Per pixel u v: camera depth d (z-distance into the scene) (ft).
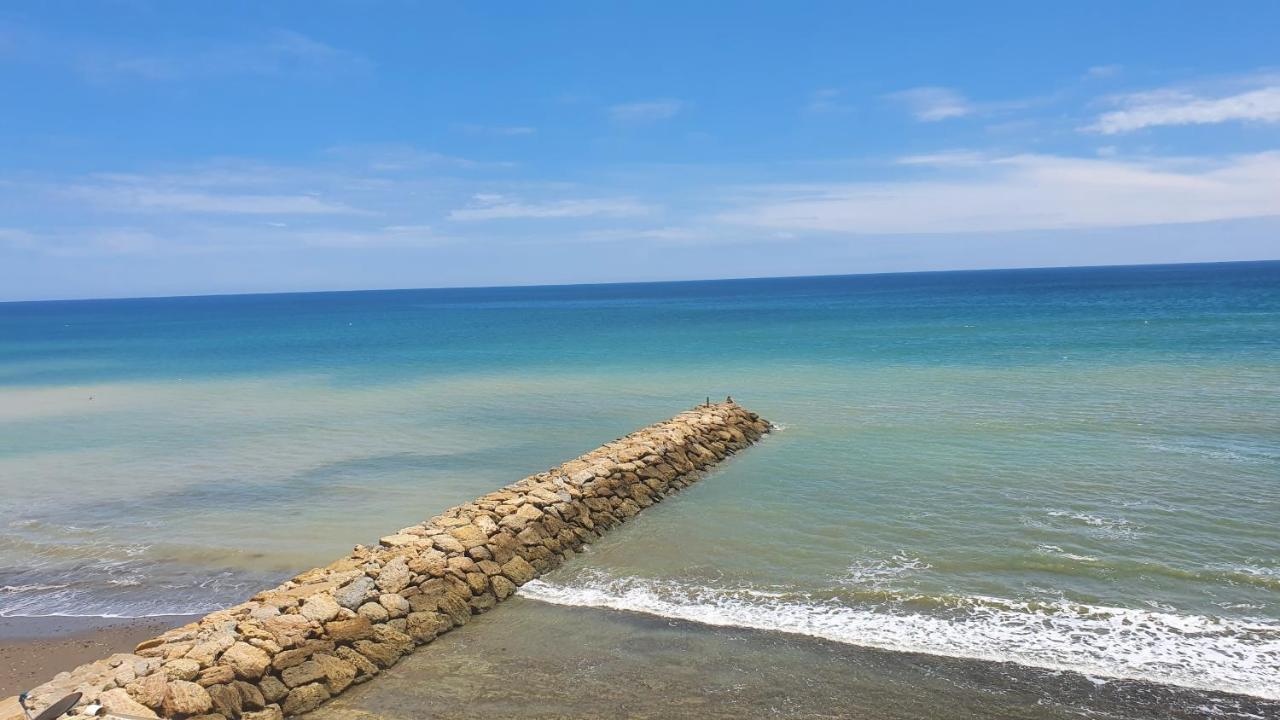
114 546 56.80
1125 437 76.48
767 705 33.68
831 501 60.59
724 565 48.91
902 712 32.99
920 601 42.63
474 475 72.84
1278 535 50.29
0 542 58.80
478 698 35.14
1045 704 33.27
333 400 120.37
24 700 31.53
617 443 71.67
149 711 31.27
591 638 40.32
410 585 42.83
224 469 78.13
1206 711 32.48
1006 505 57.72
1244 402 91.30
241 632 36.42
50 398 135.33
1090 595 42.68
